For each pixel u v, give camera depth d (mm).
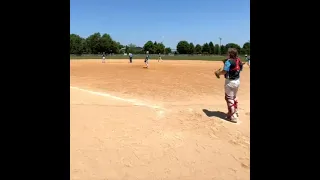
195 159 4992
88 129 5594
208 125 6289
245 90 13094
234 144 5523
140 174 4504
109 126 5828
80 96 7828
